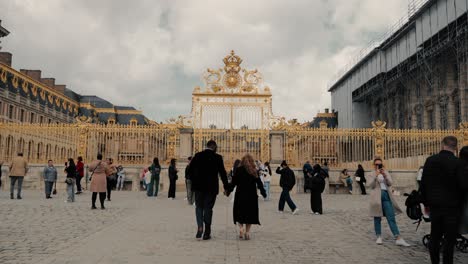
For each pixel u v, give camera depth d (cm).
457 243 843
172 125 2309
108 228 995
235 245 821
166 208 1458
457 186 609
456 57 3775
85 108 7794
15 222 1069
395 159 2300
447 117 4003
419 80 4625
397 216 1360
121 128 2303
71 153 2286
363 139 2323
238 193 899
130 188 2369
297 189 2269
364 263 699
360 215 1339
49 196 1773
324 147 2320
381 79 5481
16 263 651
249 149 2291
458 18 3612
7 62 6450
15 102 6109
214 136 2295
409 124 4912
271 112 2319
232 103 2320
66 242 820
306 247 820
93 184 1395
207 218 874
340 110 7138
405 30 4784
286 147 2286
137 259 688
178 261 677
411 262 714
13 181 1727
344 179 2258
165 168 2280
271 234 962
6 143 2314
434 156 646
